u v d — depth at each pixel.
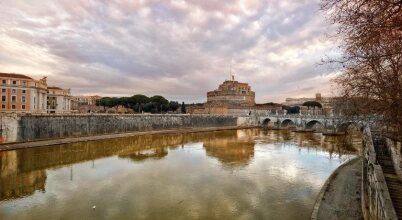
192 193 26.78
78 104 171.00
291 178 32.38
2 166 38.47
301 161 43.44
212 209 22.58
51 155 46.88
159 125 104.88
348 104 19.92
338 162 42.66
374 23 8.19
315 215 19.41
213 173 35.12
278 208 22.66
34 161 41.97
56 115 67.50
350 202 21.88
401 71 13.62
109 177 33.03
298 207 22.88
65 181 31.20
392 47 11.23
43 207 23.14
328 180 28.27
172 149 57.59
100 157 46.75
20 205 23.61
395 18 7.63
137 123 95.50
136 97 136.12
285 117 122.00
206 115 126.12
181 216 21.22
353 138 75.12
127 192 27.17
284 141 72.44
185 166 39.59
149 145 63.75
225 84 177.38
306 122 109.44
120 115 88.81
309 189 27.94
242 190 27.69
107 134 81.44
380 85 14.88
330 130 92.00
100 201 24.53
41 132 63.38
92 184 30.03
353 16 8.48
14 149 49.84
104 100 143.38
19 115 58.25
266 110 161.12
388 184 16.31
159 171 36.34
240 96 171.88
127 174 34.59
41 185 29.58
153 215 21.39
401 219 11.91
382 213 10.84
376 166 14.58
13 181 31.06
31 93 91.31
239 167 38.81
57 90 121.75
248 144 66.31
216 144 66.44
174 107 150.25
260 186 29.11
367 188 17.38
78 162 42.09
